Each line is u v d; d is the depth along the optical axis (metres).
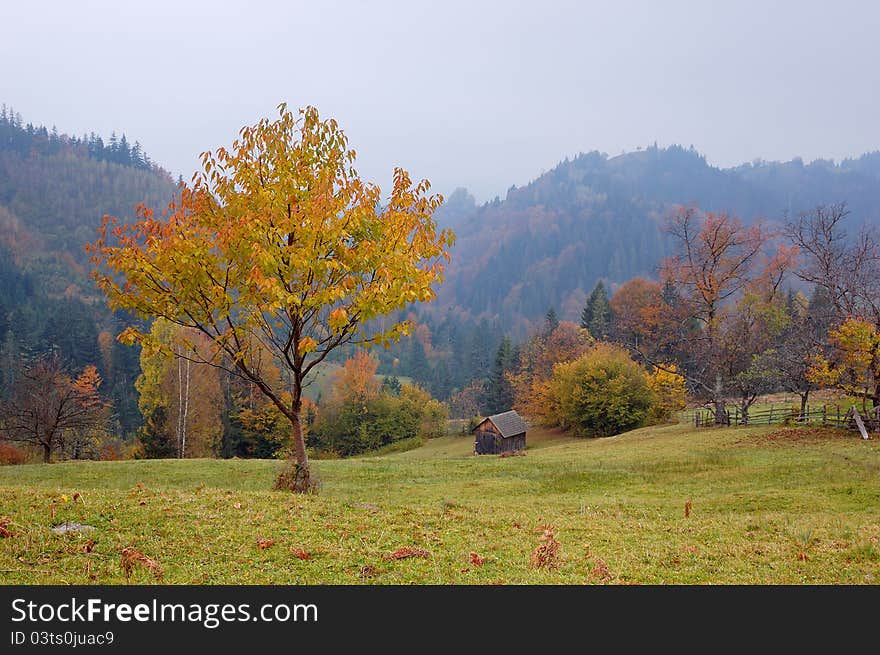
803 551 11.84
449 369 158.25
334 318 13.28
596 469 29.94
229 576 9.02
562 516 16.48
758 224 49.00
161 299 14.48
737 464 28.41
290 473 16.81
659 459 32.44
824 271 38.81
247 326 15.01
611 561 10.77
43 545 9.62
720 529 14.52
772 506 19.02
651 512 18.42
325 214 13.64
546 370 85.19
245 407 73.50
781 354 41.88
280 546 10.41
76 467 30.59
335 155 14.95
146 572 8.94
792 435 35.97
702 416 55.16
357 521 12.55
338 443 87.00
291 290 14.40
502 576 9.62
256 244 13.02
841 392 36.69
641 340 74.31
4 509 11.30
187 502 12.88
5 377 82.31
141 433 57.84
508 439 58.62
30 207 173.62
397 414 88.81
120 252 14.10
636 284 101.38
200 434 64.44
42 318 120.69
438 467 32.72
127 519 11.23
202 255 14.10
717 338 48.31
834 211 39.38
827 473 24.09
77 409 46.72
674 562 10.93
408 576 9.38
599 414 68.12
